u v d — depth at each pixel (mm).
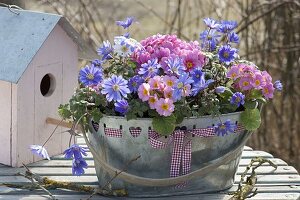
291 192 2355
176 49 2338
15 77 2463
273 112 4934
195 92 2191
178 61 2221
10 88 2533
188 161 2234
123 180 2271
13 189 2363
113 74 2291
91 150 2258
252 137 4938
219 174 2309
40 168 2576
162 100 2141
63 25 2629
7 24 2658
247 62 2381
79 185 2348
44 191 2355
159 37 2395
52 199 2258
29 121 2584
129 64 2312
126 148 2221
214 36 2441
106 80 2166
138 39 5898
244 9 4969
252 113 2279
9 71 2490
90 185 2426
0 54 2562
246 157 2730
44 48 2582
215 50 2426
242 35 4844
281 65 4852
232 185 2391
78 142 2836
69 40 2686
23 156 2590
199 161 2256
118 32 5324
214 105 2209
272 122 4934
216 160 2273
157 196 2281
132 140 2207
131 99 2240
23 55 2514
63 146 2740
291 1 4648
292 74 4844
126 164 2236
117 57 2355
